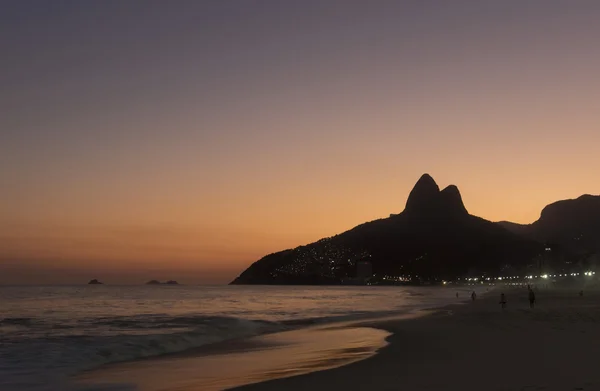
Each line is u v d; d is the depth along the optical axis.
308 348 25.03
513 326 29.81
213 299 116.62
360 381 14.13
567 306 52.06
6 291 186.88
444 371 15.16
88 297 124.94
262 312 62.97
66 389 15.94
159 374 18.28
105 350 24.75
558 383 12.35
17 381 17.48
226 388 14.69
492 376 13.78
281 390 13.42
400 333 29.33
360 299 117.94
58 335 33.25
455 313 48.72
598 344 20.06
